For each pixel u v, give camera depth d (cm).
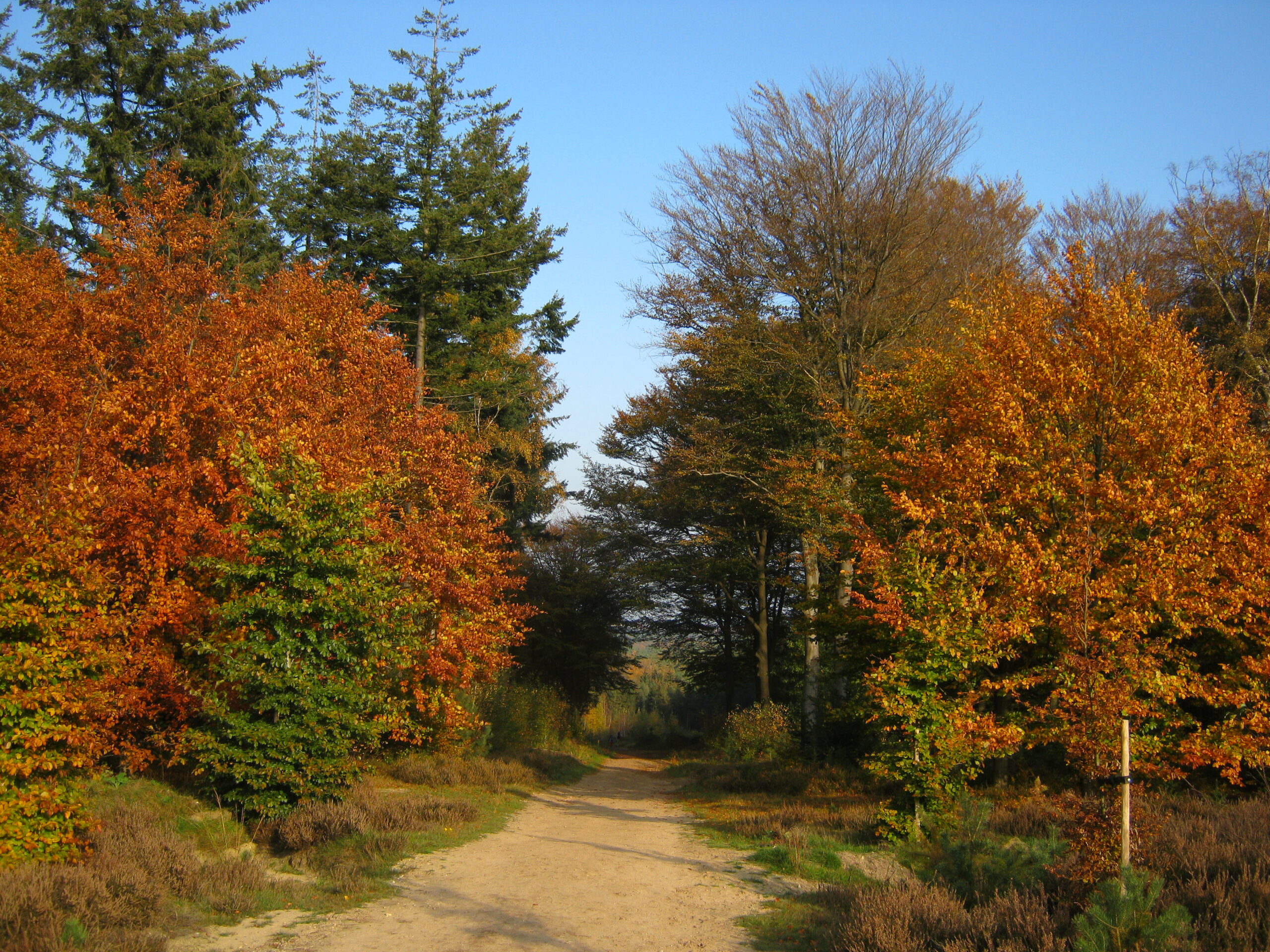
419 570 1686
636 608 4200
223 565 1184
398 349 2197
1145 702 1206
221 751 1119
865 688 1583
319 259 2689
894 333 2423
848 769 2220
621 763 4012
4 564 884
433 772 1841
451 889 954
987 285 2058
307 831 1073
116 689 1112
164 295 1582
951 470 1374
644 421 3366
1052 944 604
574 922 830
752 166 2509
